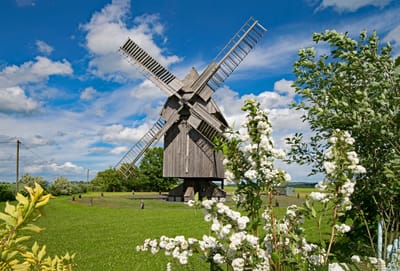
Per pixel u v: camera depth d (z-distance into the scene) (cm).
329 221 340
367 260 354
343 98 440
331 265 325
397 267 413
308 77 495
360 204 573
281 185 332
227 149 341
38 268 165
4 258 126
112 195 4503
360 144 476
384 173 420
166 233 1319
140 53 2538
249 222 328
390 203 473
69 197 3897
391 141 422
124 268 810
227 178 346
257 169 328
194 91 2392
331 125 483
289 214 337
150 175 6000
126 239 1209
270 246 328
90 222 1692
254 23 2467
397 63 384
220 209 305
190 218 1766
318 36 453
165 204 2612
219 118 2581
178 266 580
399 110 389
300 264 307
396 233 479
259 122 322
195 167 2431
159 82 2473
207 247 325
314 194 326
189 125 2467
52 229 1460
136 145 2528
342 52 438
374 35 424
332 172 329
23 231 146
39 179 3628
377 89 423
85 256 941
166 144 2556
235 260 294
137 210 2233
